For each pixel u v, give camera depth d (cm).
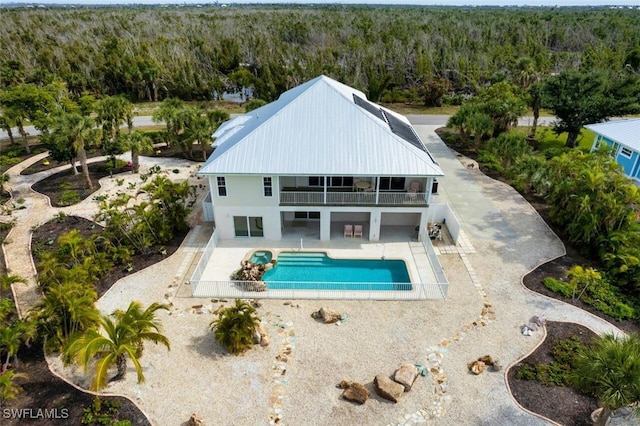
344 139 2644
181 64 8156
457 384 1753
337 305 2209
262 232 2822
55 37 9788
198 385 1745
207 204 2969
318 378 1783
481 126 4219
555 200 2975
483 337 1998
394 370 1823
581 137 4822
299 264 2581
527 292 2311
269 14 16350
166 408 1645
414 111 6388
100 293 2269
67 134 3353
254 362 1856
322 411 1639
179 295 2275
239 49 9544
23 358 1864
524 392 1714
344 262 2603
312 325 2070
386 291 2264
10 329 1733
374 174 2514
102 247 2664
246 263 2461
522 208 3269
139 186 3591
